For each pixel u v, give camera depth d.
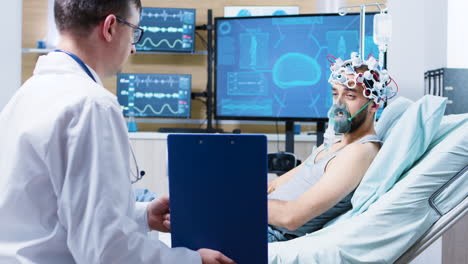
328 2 3.99
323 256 1.52
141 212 1.32
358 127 1.85
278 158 3.24
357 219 1.59
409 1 2.39
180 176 1.10
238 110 3.66
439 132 1.76
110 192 0.94
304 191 1.85
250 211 1.09
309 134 3.74
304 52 3.47
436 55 2.80
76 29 1.13
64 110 0.97
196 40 4.06
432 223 1.55
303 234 1.83
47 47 4.00
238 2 4.04
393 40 2.41
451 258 2.38
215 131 3.74
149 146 3.52
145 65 4.09
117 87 3.85
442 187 1.54
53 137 0.96
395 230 1.54
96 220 0.92
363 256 1.53
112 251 0.92
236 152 1.07
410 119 1.69
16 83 3.61
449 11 2.85
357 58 1.83
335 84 1.87
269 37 3.54
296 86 3.51
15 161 1.00
